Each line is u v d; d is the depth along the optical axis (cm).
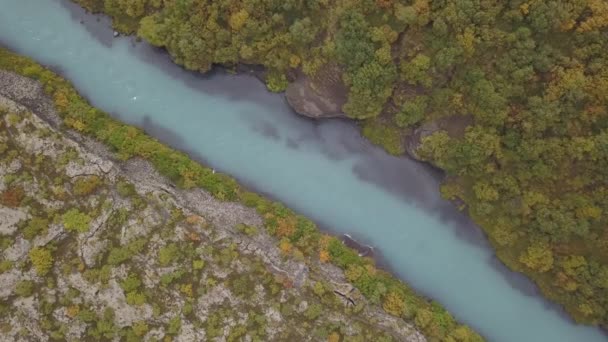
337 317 3975
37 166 4166
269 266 4072
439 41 3812
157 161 4284
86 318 3906
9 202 4066
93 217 4097
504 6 3634
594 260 3881
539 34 3641
